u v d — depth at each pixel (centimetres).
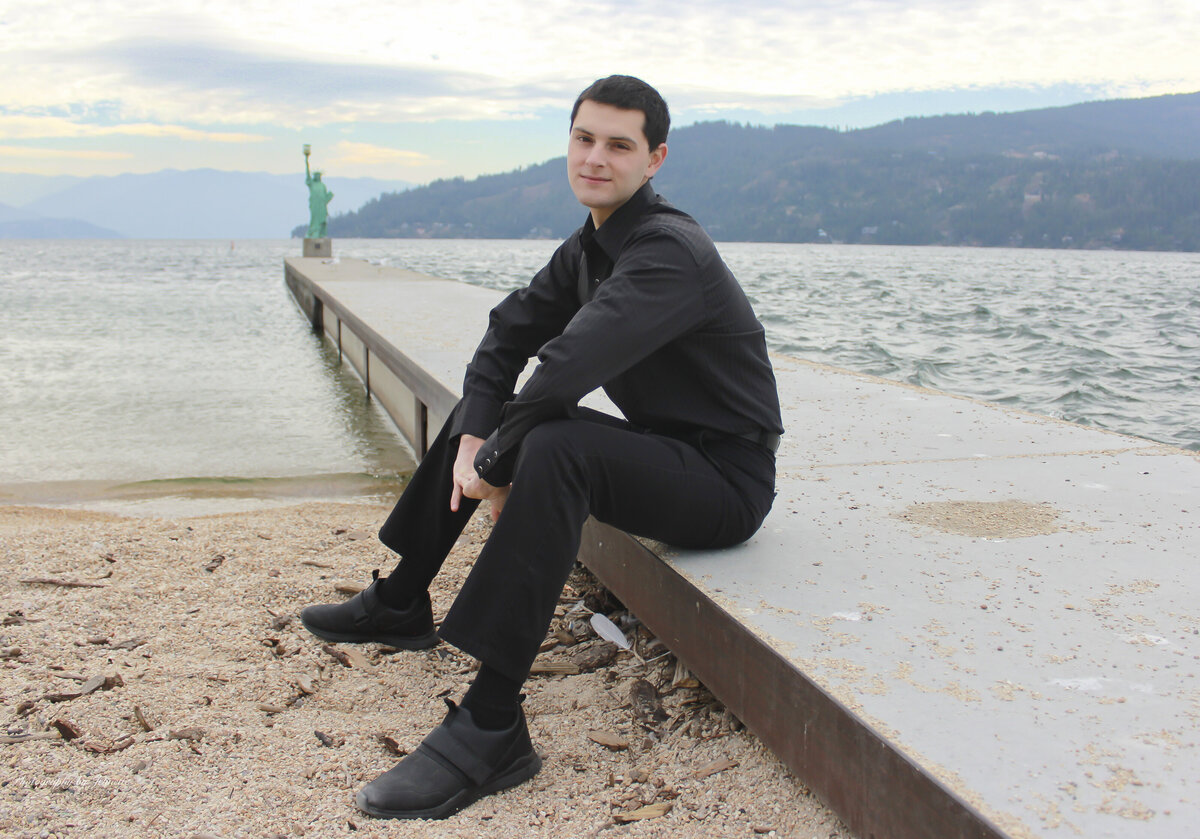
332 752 169
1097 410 646
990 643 152
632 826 146
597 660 216
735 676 161
